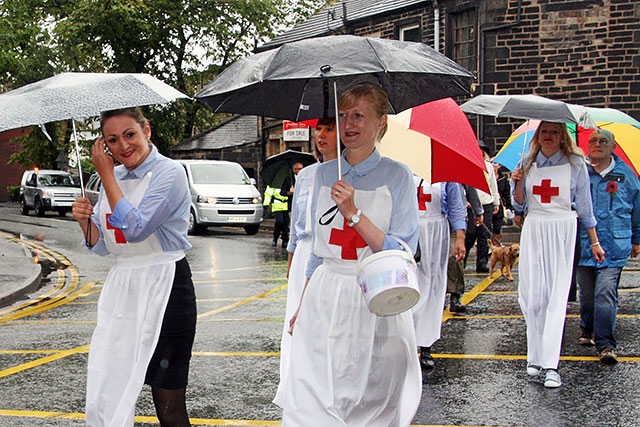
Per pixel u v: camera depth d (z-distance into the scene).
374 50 3.46
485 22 18.69
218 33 35.47
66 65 34.41
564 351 7.18
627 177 6.62
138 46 36.16
